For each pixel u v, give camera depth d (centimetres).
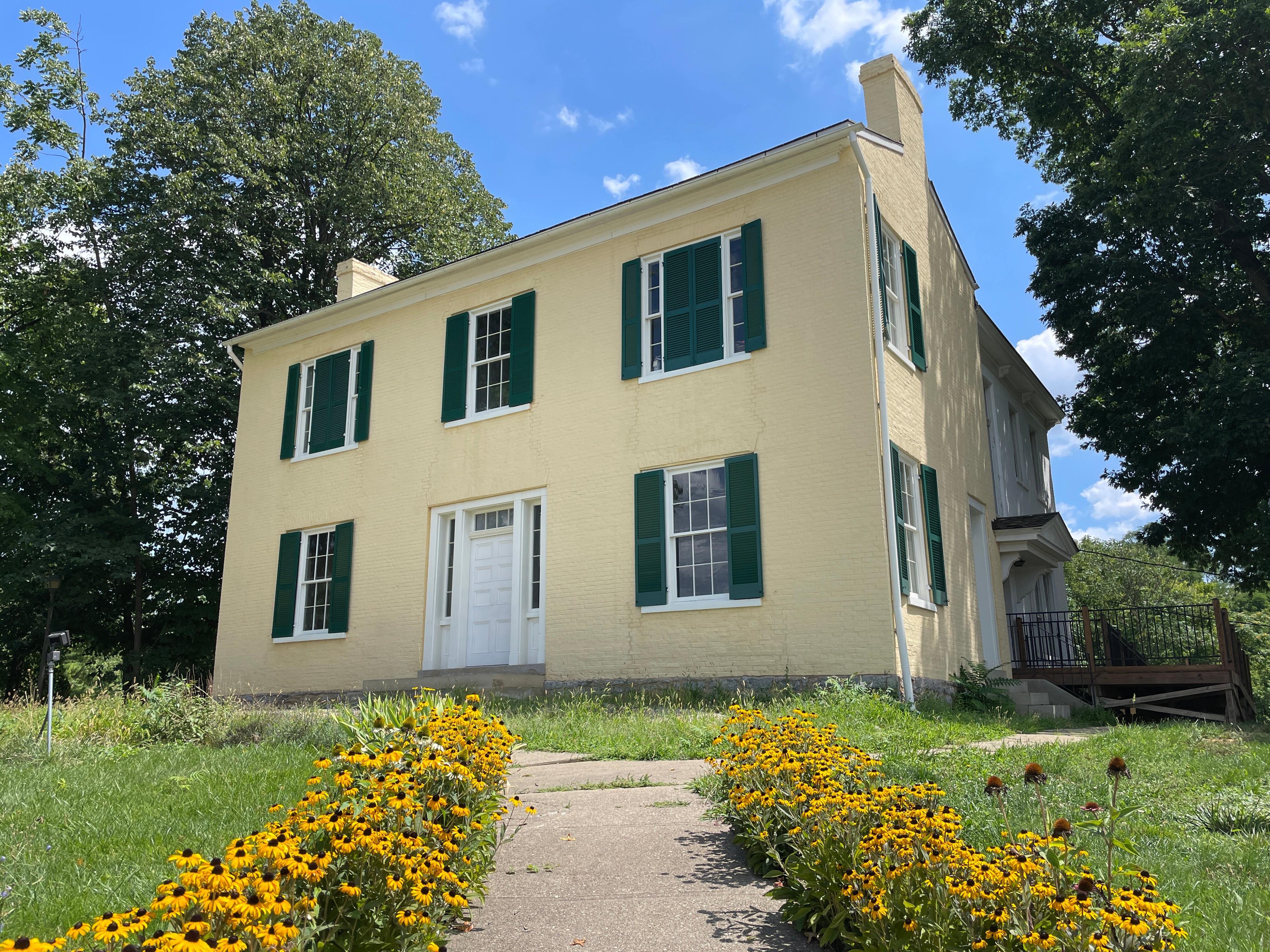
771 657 1145
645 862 477
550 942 377
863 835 365
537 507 1421
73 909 390
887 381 1205
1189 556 1994
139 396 2119
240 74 2484
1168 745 838
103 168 2231
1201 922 366
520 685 1298
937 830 324
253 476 1778
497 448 1449
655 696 1164
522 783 687
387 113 2572
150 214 2156
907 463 1277
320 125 2538
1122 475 1992
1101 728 1113
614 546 1292
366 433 1622
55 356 2169
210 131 2361
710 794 600
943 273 1561
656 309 1348
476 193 2922
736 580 1180
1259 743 854
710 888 435
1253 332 1850
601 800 617
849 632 1102
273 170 2422
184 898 229
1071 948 262
